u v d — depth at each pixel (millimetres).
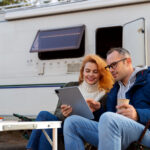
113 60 2701
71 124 2441
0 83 5809
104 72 3225
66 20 5492
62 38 5355
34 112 5473
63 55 5445
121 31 5418
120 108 2354
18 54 5770
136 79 2594
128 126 2221
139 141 2287
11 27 5887
